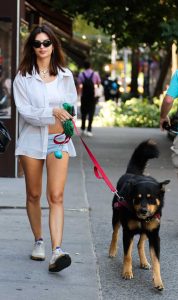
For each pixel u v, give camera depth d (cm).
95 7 1722
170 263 659
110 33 1877
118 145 1784
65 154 610
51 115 593
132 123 2628
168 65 2986
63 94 615
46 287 565
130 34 1977
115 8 1762
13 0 1079
